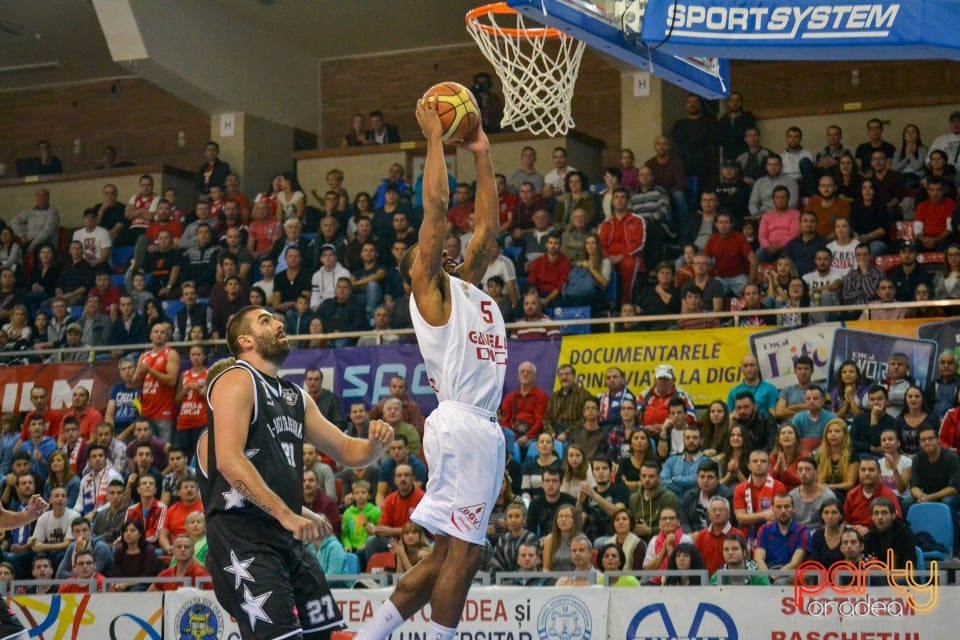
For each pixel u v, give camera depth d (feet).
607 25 32.19
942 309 49.47
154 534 46.47
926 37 30.48
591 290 54.90
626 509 40.73
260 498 18.81
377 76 80.12
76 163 86.07
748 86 71.82
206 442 20.06
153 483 46.91
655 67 33.73
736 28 32.07
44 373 58.03
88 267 68.85
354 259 60.49
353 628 36.83
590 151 71.51
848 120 65.00
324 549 41.22
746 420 44.57
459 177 71.10
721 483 42.63
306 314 58.03
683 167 60.34
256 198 67.62
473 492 18.49
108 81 85.66
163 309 63.72
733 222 57.31
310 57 80.23
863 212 55.21
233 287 59.72
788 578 37.04
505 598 35.94
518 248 59.72
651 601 34.99
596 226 58.90
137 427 51.75
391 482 45.65
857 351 47.70
